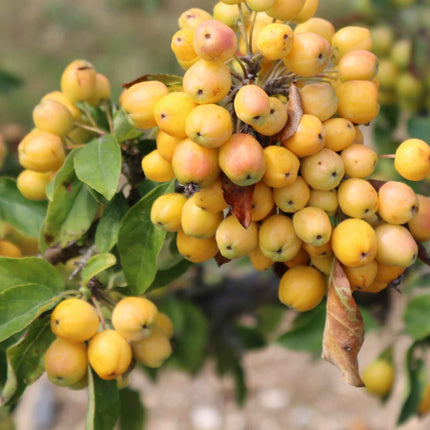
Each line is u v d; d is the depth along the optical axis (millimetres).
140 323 627
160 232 647
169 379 1697
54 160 668
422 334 802
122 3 3301
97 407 638
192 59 623
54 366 624
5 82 1094
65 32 3111
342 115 622
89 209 680
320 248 608
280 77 626
